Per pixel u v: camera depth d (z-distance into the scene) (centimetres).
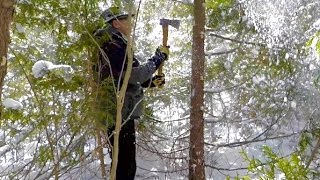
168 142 589
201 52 472
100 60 391
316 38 340
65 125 427
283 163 278
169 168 542
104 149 523
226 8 516
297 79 546
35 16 361
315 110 528
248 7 490
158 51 407
